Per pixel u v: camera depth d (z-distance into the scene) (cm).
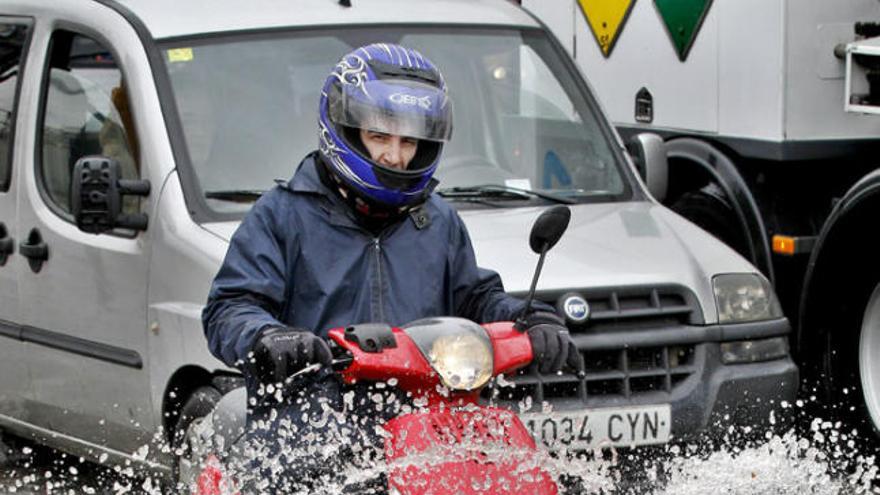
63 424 1666
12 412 1745
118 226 1510
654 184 1734
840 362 1867
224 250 1430
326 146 1085
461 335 996
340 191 1113
